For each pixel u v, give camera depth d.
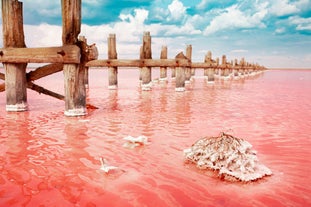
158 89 15.02
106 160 3.79
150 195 2.82
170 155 4.02
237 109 8.15
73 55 6.40
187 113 7.41
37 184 3.03
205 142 3.76
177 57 13.48
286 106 8.80
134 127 5.73
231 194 2.86
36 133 5.18
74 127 5.68
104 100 10.13
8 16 6.91
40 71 7.48
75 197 2.76
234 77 31.83
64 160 3.77
